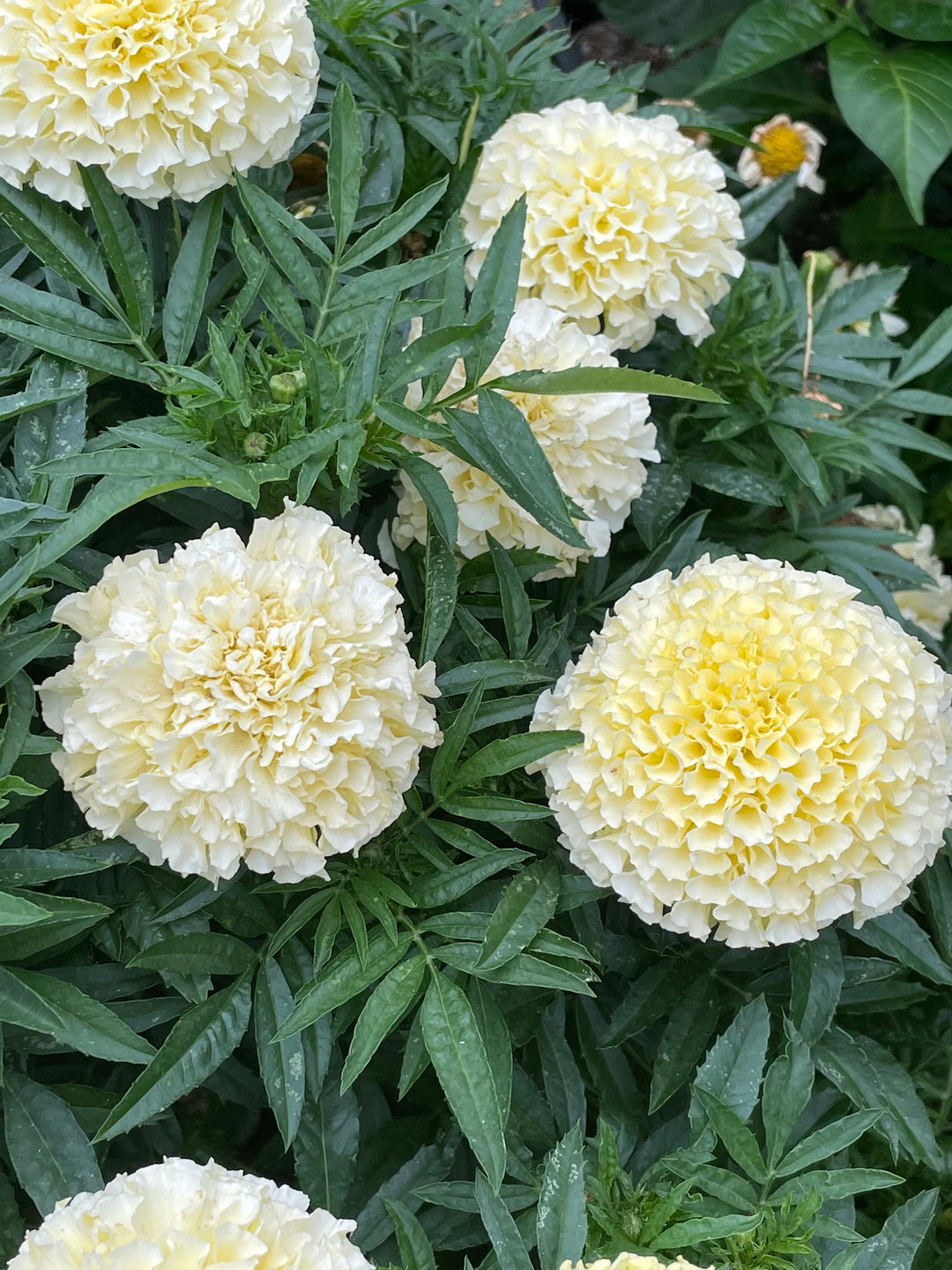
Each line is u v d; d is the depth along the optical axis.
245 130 0.34
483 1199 0.29
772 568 0.35
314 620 0.29
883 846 0.32
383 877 0.32
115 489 0.28
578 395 0.35
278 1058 0.31
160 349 0.37
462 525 0.35
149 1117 0.30
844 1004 0.38
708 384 0.43
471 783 0.32
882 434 0.44
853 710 0.31
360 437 0.31
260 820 0.29
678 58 0.75
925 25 0.59
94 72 0.32
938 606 0.50
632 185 0.39
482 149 0.41
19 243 0.37
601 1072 0.36
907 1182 0.40
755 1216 0.29
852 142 0.74
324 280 0.36
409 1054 0.31
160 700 0.29
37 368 0.34
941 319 0.44
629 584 0.40
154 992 0.36
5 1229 0.30
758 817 0.31
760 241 0.68
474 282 0.40
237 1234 0.26
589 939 0.35
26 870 0.29
